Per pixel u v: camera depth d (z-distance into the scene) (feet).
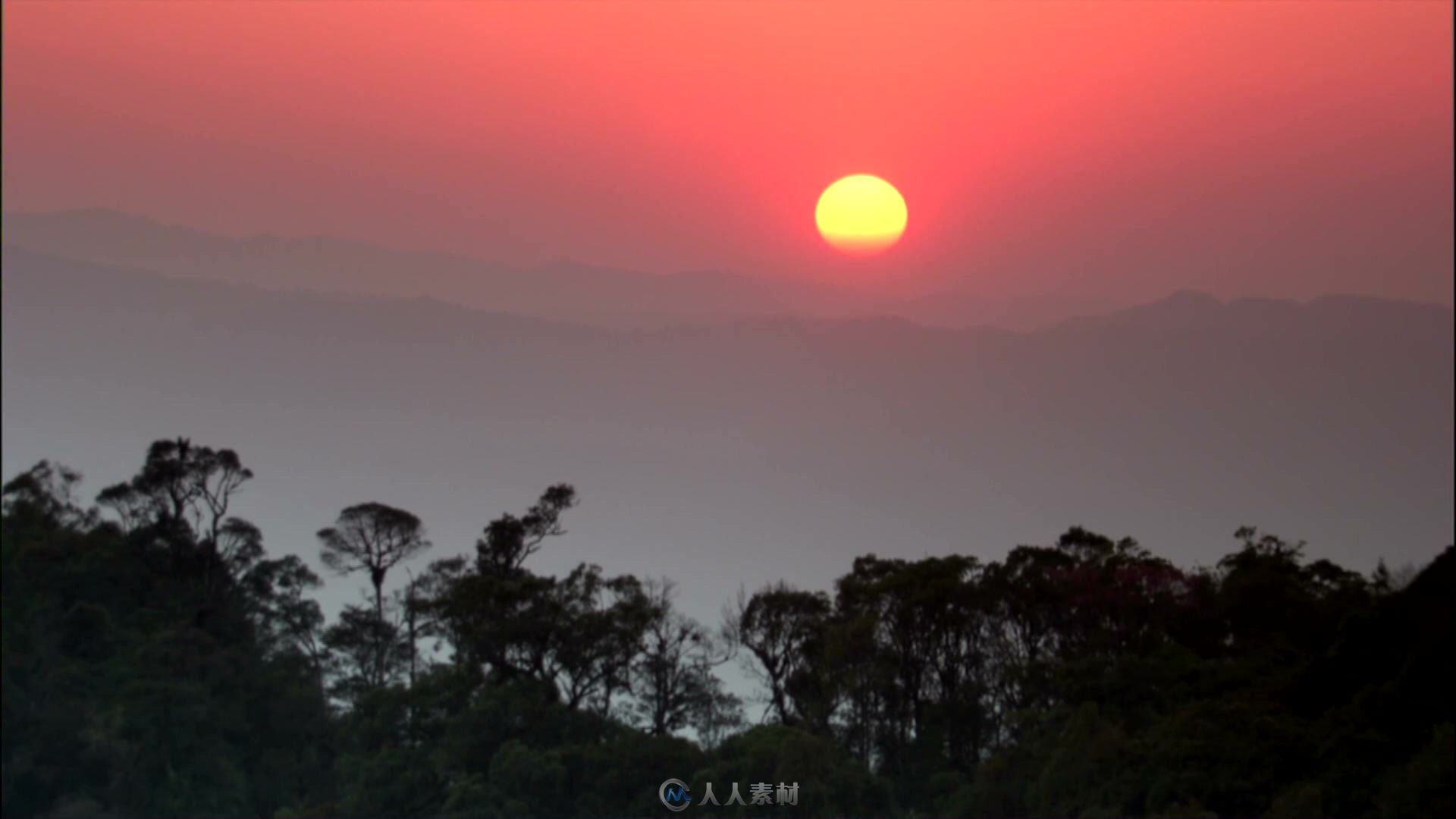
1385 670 567.59
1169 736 581.12
